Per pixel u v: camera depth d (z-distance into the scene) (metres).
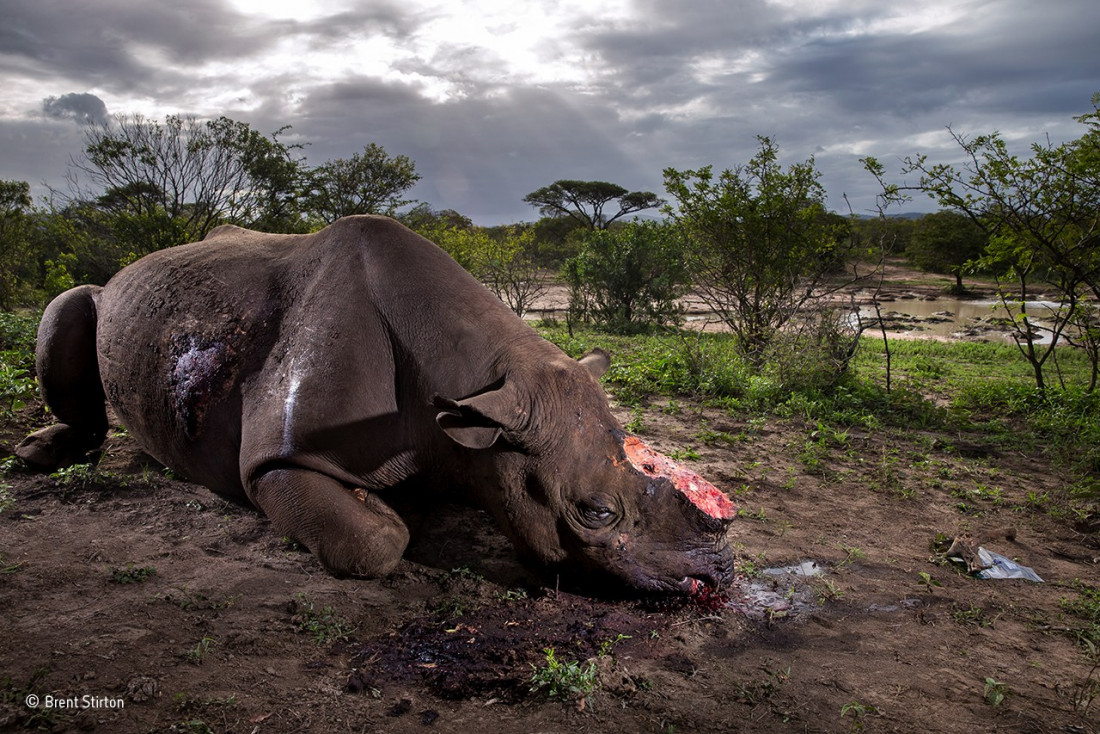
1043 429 9.59
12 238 20.89
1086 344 11.66
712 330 22.86
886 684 3.70
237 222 19.27
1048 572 5.30
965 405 11.05
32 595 4.07
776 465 7.55
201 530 5.09
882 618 4.47
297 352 4.62
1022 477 7.63
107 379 5.75
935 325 28.25
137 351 5.43
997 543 5.79
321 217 21.28
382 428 4.57
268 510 4.49
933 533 5.95
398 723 3.19
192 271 5.47
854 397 10.52
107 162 18.11
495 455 4.24
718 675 3.69
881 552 5.50
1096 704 3.58
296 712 3.21
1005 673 3.86
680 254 21.53
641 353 14.20
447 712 3.29
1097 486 6.81
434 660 3.70
